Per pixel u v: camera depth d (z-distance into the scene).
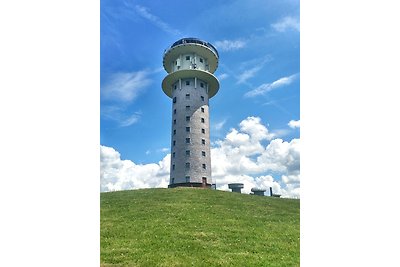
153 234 22.84
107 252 19.45
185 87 56.38
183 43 56.88
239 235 23.42
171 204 31.91
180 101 56.09
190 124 54.75
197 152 53.75
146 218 27.05
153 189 39.94
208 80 57.84
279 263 18.83
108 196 35.75
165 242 21.23
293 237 23.72
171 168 54.53
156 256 18.92
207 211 29.81
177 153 54.00
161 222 25.80
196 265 17.91
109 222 25.92
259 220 28.09
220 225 25.66
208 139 55.91
